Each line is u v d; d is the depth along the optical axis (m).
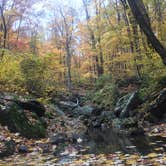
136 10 11.82
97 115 18.27
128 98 16.84
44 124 12.00
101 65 32.00
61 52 41.28
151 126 12.16
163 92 13.51
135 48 20.12
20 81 16.97
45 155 7.43
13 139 8.58
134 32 20.17
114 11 29.70
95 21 33.09
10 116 9.80
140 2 11.91
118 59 23.33
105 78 26.20
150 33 11.95
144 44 18.88
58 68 28.11
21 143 8.62
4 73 15.85
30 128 10.02
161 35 18.00
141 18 11.85
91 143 9.30
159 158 6.15
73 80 40.28
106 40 27.66
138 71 20.88
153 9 21.27
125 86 22.30
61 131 12.16
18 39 34.34
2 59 16.33
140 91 15.84
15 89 15.56
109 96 20.17
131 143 8.68
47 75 18.75
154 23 19.05
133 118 13.95
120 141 9.32
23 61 17.38
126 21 22.89
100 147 8.45
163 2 21.53
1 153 7.42
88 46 37.06
